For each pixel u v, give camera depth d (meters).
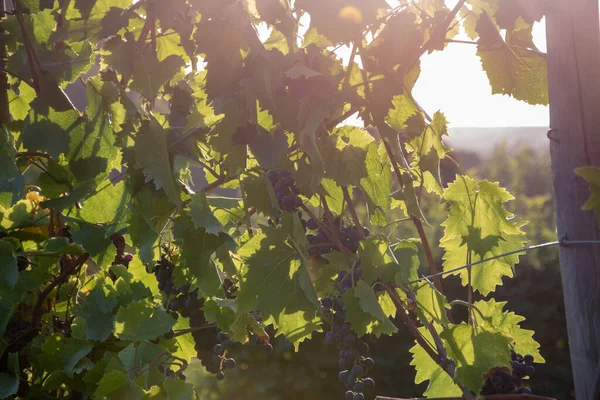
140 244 1.96
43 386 2.08
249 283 1.84
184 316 2.07
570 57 1.55
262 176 1.96
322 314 1.81
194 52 1.99
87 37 2.10
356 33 1.72
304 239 1.86
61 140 2.07
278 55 1.79
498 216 2.00
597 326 1.51
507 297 5.98
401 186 1.95
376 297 1.79
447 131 1.90
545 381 5.83
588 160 1.53
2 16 2.21
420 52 1.83
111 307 2.06
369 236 1.89
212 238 1.93
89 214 2.15
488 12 1.98
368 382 1.82
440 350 1.86
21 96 2.39
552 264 5.95
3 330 2.09
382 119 1.84
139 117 2.02
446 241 2.11
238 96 1.84
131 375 1.85
